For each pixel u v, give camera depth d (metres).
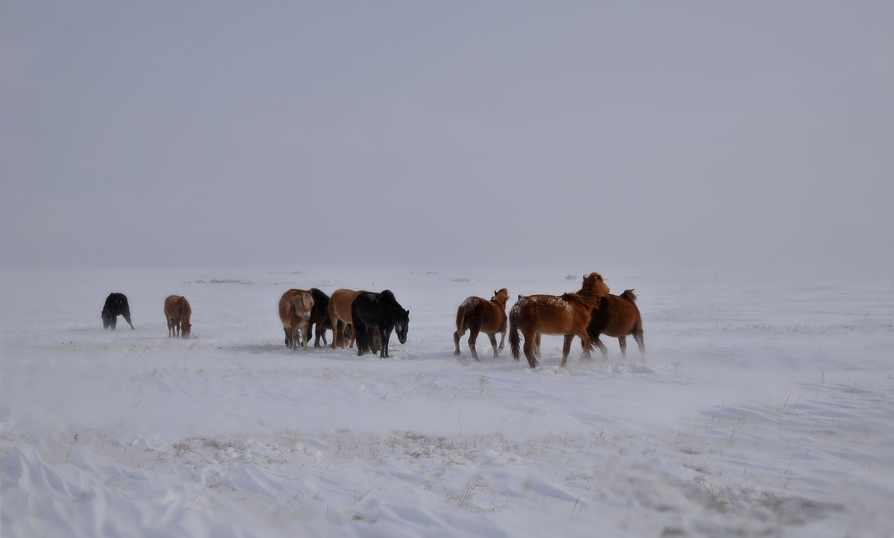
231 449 6.56
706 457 6.35
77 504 4.48
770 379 10.63
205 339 19.12
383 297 14.56
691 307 30.30
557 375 11.25
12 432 7.33
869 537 4.42
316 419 8.16
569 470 5.93
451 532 4.32
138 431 7.43
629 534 4.46
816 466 5.99
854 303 30.92
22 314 30.58
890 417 7.74
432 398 9.52
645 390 9.85
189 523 4.26
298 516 4.68
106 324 23.03
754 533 4.50
